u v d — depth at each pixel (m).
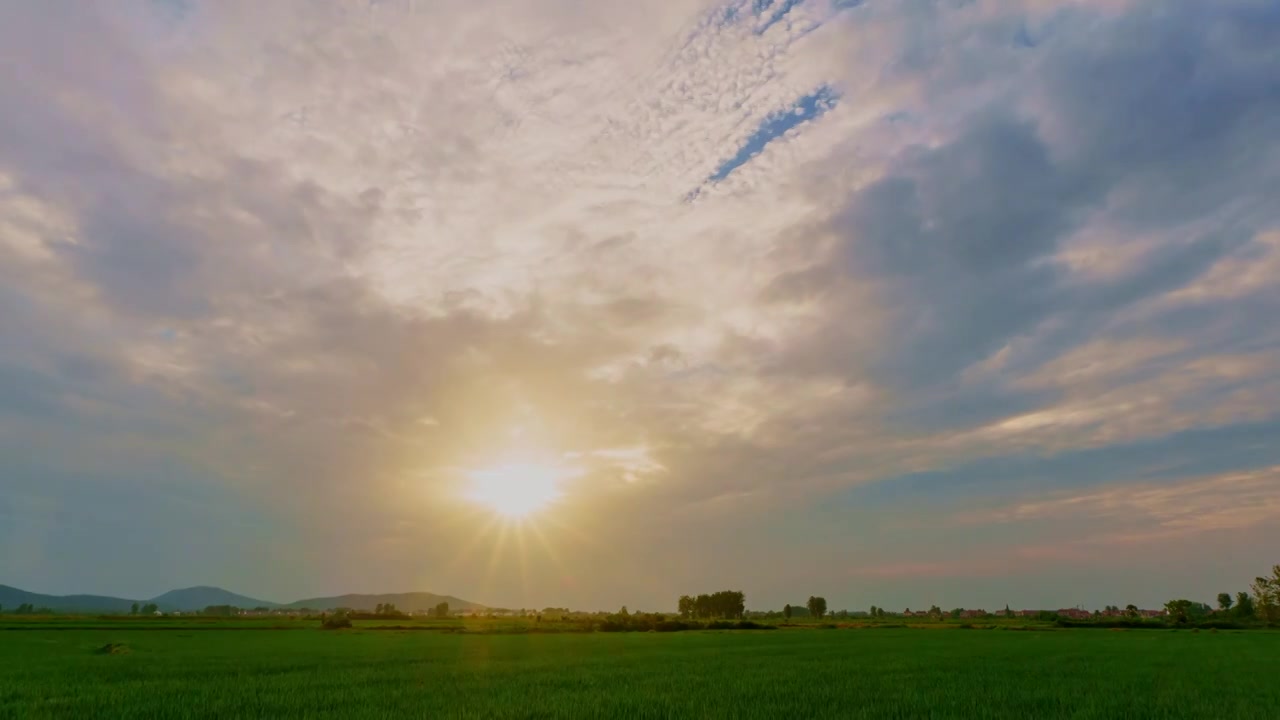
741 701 19.86
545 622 113.75
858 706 18.94
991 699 20.52
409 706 18.80
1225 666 33.06
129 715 17.45
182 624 103.25
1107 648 48.94
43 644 50.84
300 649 46.69
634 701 19.70
